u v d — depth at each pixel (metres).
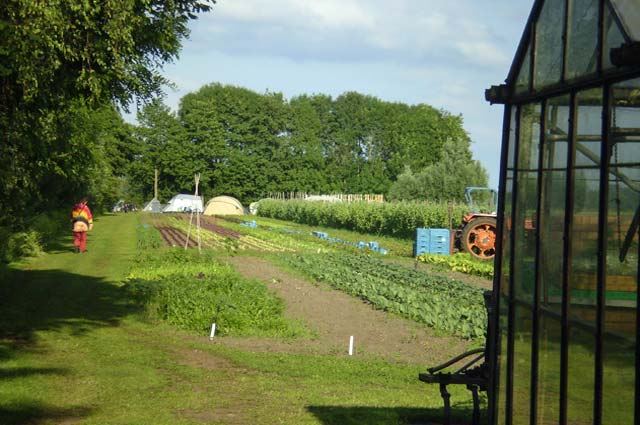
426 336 16.80
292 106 113.62
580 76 5.45
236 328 16.91
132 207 108.44
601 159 5.03
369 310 19.91
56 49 12.15
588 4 5.38
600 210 5.00
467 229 35.12
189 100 111.00
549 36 6.11
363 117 112.38
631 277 4.64
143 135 109.69
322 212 64.69
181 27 15.12
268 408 10.12
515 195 6.86
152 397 10.67
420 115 108.06
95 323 17.05
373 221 53.91
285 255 35.19
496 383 7.31
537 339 6.23
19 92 12.96
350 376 12.81
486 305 8.06
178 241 42.94
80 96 14.20
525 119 6.74
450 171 72.44
